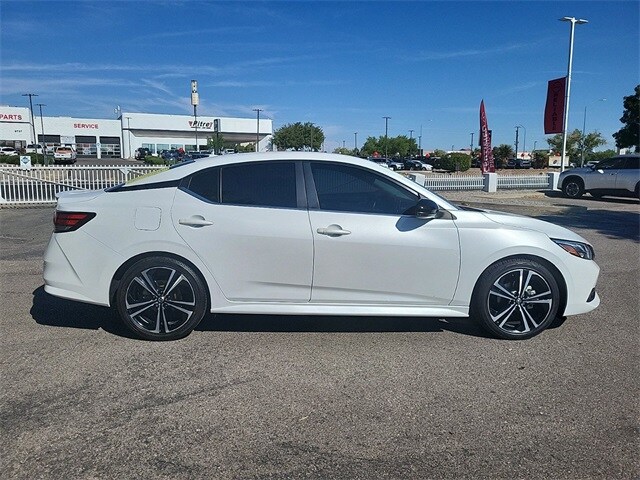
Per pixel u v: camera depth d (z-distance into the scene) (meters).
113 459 2.75
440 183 21.34
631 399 3.45
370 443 2.93
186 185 4.30
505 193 20.19
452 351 4.23
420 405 3.35
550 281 4.43
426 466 2.74
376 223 4.25
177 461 2.74
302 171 4.34
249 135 94.50
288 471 2.68
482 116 24.75
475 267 4.34
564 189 18.95
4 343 4.25
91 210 4.23
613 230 10.78
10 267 7.05
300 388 3.55
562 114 23.59
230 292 4.27
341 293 4.29
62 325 4.68
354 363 3.96
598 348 4.32
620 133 45.78
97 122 86.25
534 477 2.66
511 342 4.44
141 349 4.16
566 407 3.34
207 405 3.31
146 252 4.21
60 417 3.13
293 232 4.20
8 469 2.65
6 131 79.94
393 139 91.81
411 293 4.34
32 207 14.24
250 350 4.18
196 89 42.59
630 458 2.82
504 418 3.21
